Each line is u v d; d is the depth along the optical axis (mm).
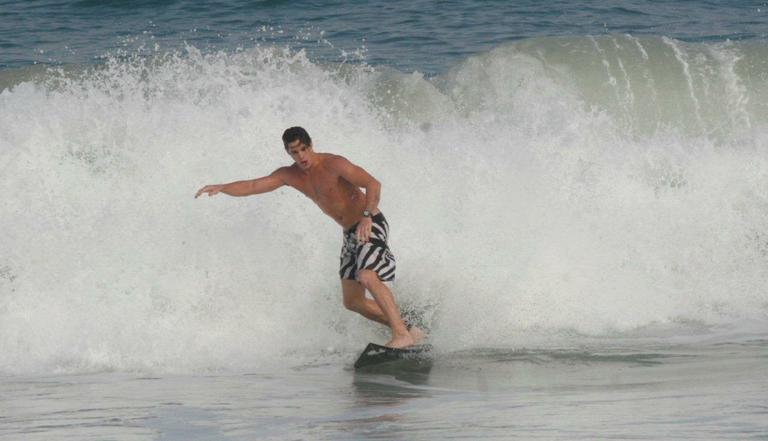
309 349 29016
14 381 25125
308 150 26859
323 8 73938
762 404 19469
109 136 36125
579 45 49656
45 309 29500
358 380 24922
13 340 28312
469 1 76750
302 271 31594
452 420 19094
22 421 20078
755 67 49031
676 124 46156
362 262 27375
